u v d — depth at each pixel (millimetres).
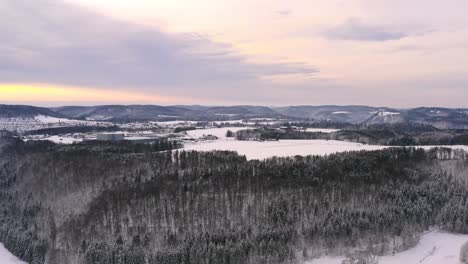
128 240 161750
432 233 183875
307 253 155625
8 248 192875
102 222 174250
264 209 175875
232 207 176750
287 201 179750
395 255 158750
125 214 176625
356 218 174000
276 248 151625
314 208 178750
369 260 147375
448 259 155875
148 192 185375
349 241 163500
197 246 152875
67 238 176375
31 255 176250
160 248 156750
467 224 183750
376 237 166750
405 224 176750
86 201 198625
